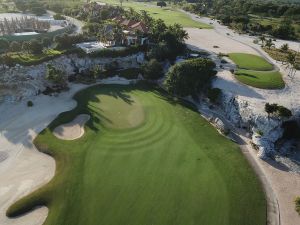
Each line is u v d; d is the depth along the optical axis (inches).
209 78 3634.4
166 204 2106.3
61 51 4151.1
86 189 2201.0
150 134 2883.9
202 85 3599.9
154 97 3651.6
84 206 2064.5
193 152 2657.5
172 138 2837.1
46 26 5344.5
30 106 3329.2
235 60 4431.6
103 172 2368.4
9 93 3454.7
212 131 3006.9
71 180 2278.5
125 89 3833.7
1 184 2250.2
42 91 3607.3
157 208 2070.6
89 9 6756.9
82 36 4589.1
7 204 2084.2
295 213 2128.4
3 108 3260.3
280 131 2913.4
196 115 3277.6
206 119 3233.3
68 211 2025.1
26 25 5295.3
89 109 3292.3
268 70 4072.3
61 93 3636.8
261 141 2815.0
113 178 2311.8
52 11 7539.4
